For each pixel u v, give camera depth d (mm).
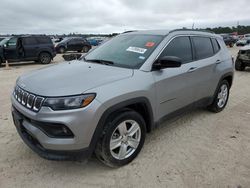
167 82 3578
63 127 2656
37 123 2758
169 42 3803
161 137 4055
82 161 2883
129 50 3779
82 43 24656
